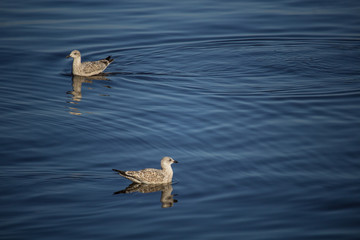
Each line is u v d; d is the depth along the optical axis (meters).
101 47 28.02
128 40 28.83
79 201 15.43
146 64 26.55
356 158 17.61
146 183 16.42
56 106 21.80
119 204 15.36
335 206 15.12
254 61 26.88
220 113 21.22
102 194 15.86
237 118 20.78
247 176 16.80
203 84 24.25
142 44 28.50
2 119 20.34
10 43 27.80
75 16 31.44
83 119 20.64
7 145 18.36
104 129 19.88
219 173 17.02
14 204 15.12
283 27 30.36
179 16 31.81
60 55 27.06
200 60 27.05
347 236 13.73
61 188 16.02
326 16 31.70
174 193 16.02
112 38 29.00
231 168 17.28
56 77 24.92
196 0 34.47
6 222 14.23
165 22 30.92
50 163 17.38
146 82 24.52
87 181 16.47
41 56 26.78
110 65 26.39
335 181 16.38
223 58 27.25
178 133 19.59
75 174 16.80
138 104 22.14
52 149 18.30
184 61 26.95
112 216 14.73
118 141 19.00
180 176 16.92
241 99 22.50
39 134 19.30
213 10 32.78
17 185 16.02
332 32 29.70
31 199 15.39
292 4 33.66
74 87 23.92
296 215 14.74
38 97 22.66
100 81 24.66
